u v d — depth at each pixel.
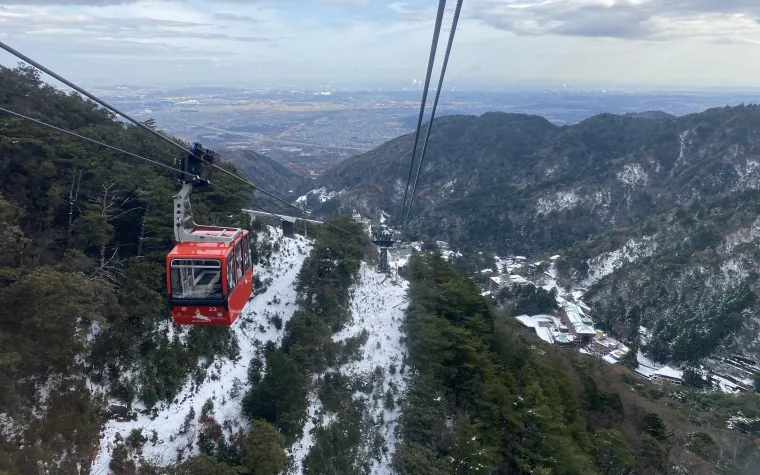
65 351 19.11
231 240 14.08
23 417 18.44
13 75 34.94
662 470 31.98
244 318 32.47
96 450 20.38
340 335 35.47
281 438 22.89
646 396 48.94
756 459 35.31
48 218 26.05
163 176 32.78
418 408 29.45
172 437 22.95
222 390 26.83
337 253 39.06
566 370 38.91
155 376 24.38
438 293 37.56
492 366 32.38
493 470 27.62
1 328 18.08
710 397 52.91
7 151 26.02
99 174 29.14
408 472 26.58
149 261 27.86
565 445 27.48
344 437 28.03
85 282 20.58
